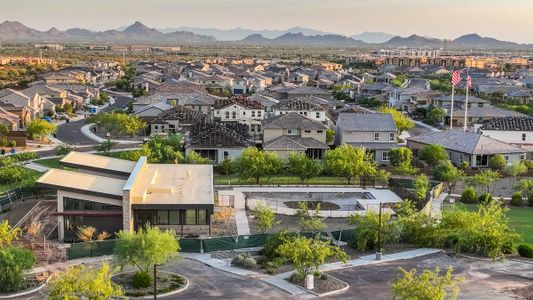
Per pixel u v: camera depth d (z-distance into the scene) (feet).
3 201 251.80
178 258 176.86
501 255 188.03
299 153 322.34
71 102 629.92
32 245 192.85
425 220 203.72
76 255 183.11
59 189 206.69
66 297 122.72
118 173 247.09
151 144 349.61
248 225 228.02
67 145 398.62
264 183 305.94
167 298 153.38
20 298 152.56
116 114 473.67
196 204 208.85
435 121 530.68
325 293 156.87
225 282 165.48
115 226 208.33
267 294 156.76
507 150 352.69
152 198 212.23
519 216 253.03
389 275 171.83
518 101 647.97
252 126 476.13
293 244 167.12
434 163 350.02
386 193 287.07
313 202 272.72
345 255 173.58
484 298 154.20
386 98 651.66
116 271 156.76
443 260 185.88
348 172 297.12
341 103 606.96
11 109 487.61
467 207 266.77
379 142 368.89
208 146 353.31
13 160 329.52
